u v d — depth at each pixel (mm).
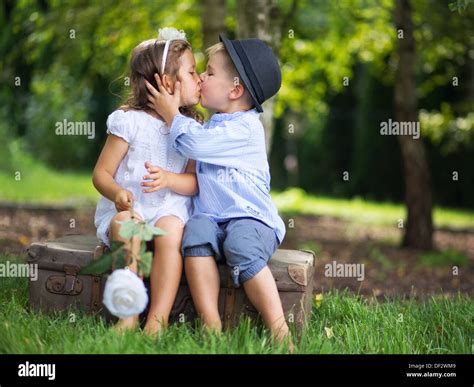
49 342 4906
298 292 5262
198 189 5512
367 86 26328
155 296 5121
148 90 5484
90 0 14164
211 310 5074
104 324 5383
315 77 21281
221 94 5547
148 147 5414
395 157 26375
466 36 14859
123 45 15062
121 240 5043
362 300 7586
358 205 24969
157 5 14992
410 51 13969
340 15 16609
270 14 9258
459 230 19438
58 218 15258
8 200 17297
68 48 14664
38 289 5582
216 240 5184
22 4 15258
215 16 10602
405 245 14719
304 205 23406
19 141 25859
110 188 5332
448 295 8945
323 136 28594
